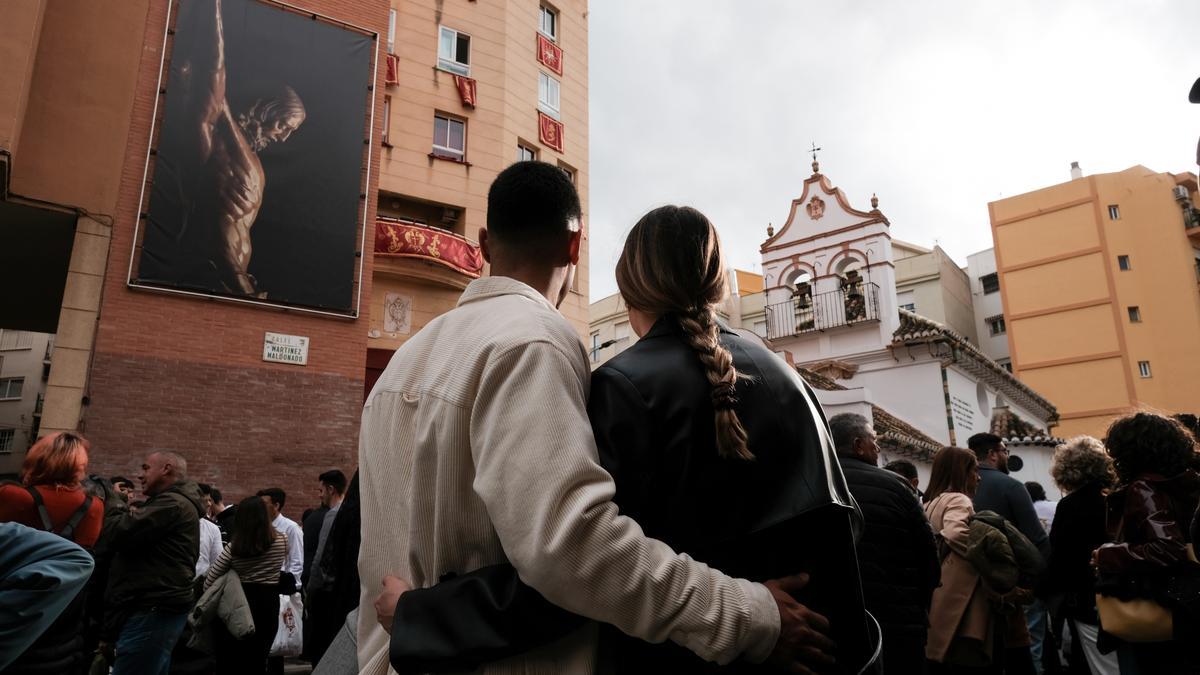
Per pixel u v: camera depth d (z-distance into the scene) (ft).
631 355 4.50
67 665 9.32
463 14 62.23
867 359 66.33
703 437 4.09
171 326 35.17
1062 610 14.37
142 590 14.84
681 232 4.85
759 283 150.20
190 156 36.96
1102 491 14.12
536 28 68.85
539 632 3.77
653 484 4.03
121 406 33.17
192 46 38.09
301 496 36.52
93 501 12.98
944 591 14.47
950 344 61.05
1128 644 10.23
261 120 39.34
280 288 38.24
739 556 4.01
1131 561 9.88
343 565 10.41
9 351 135.54
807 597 4.04
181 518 15.44
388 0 45.73
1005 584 13.92
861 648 3.97
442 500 4.21
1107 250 128.26
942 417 59.57
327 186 40.78
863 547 11.57
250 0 40.32
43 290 48.98
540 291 5.25
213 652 18.52
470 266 53.98
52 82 34.45
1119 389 122.01
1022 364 132.46
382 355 50.01
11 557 7.43
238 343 36.76
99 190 34.73
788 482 4.11
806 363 71.00
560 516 3.59
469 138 59.82
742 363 4.48
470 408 4.28
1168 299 121.90
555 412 3.91
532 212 5.27
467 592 3.91
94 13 36.04
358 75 43.29
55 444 12.72
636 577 3.55
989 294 141.59
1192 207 125.39
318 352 38.83
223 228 37.11
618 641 4.11
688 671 3.88
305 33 41.86
